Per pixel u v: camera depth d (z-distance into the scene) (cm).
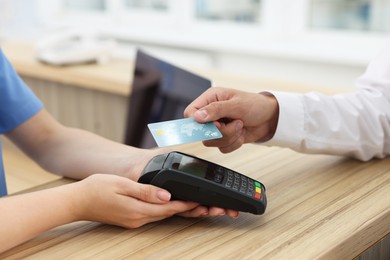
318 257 66
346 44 255
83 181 74
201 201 75
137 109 149
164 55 295
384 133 101
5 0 308
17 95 108
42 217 70
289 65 263
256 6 284
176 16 312
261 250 67
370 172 95
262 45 269
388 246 81
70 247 70
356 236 72
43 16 351
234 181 76
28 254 68
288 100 94
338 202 82
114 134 203
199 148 109
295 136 94
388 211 79
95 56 217
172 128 79
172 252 67
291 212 79
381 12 244
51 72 206
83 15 356
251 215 78
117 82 185
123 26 331
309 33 268
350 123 99
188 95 120
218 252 67
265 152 105
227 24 296
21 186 138
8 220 67
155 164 76
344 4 254
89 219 74
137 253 67
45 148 104
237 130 88
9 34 312
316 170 96
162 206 73
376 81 104
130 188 72
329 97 100
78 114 214
